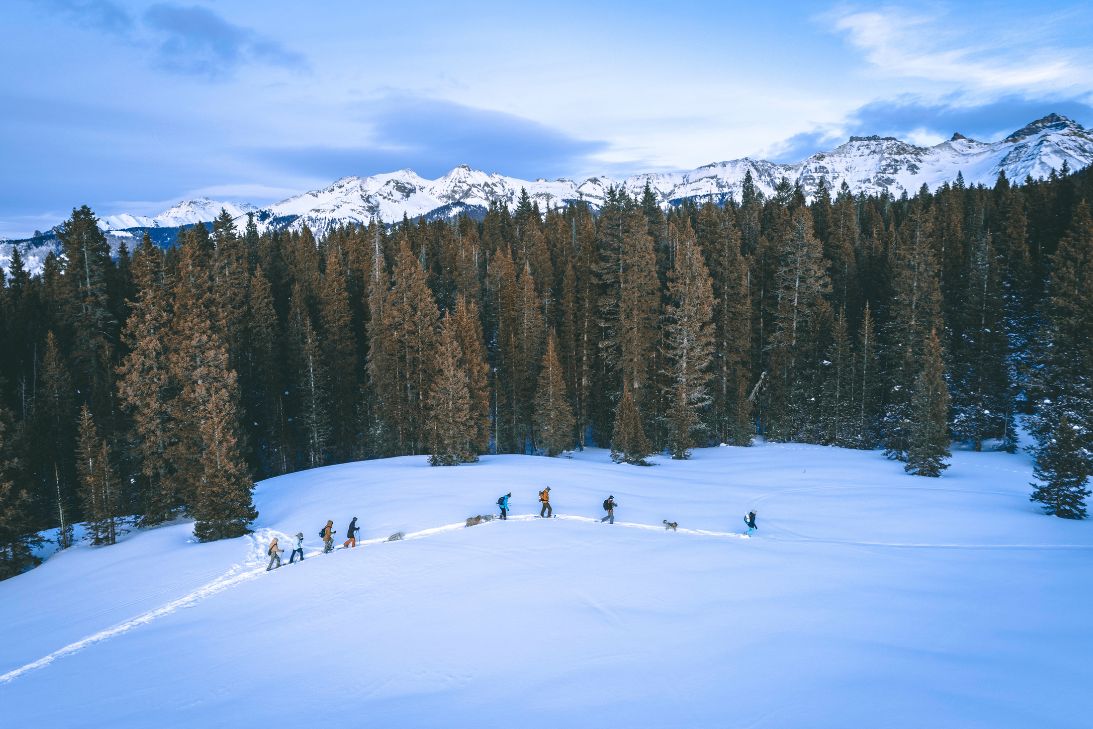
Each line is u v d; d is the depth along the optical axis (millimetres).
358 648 16234
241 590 23328
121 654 17969
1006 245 70688
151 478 40969
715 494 37500
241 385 60000
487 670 14219
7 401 55625
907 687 12469
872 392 58906
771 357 60688
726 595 19469
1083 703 11633
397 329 57312
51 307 62000
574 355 63656
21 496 36375
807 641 15430
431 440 48062
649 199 73375
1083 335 47375
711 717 11281
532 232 84750
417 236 98750
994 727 10648
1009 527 29984
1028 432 52875
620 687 12852
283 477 47938
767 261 68938
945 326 59438
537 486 37812
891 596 19344
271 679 14742
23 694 15719
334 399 63156
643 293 56750
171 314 44969
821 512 33156
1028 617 17250
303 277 78438
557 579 21250
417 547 26109
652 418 57812
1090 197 75625
